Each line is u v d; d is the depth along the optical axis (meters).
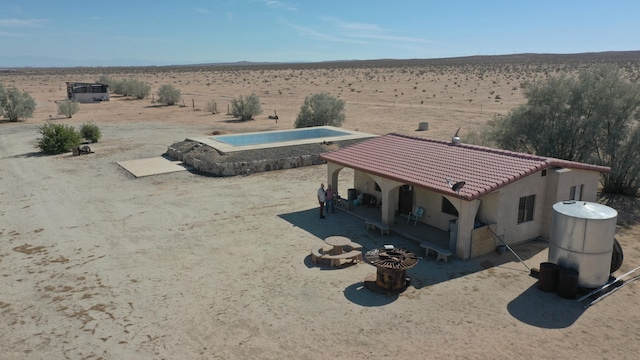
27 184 25.11
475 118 48.75
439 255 15.14
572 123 23.47
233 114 53.09
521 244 16.61
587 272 12.72
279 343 10.63
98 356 10.22
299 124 43.81
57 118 53.59
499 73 123.75
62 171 27.94
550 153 23.88
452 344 10.55
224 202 21.69
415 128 43.38
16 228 18.39
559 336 10.88
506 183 15.14
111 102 72.06
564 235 12.92
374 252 13.85
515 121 25.52
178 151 30.53
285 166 28.59
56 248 16.34
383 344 10.56
